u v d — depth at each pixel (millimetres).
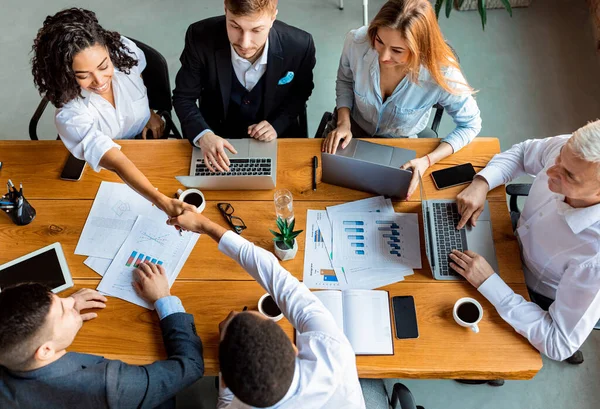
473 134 2014
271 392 1127
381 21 1710
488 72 3189
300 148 2025
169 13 3525
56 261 1792
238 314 1184
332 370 1234
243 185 1912
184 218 1659
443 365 1561
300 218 1861
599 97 3053
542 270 1761
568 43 3248
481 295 1683
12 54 3430
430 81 1962
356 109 2316
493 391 2314
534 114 3033
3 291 1396
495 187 1889
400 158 1972
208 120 2428
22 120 3170
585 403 2279
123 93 2057
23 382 1413
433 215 1816
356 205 1883
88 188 1952
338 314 1651
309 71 2217
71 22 1710
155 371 1489
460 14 3410
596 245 1539
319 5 3510
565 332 1532
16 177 1983
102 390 1424
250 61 2084
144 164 2000
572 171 1433
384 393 1811
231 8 1706
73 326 1484
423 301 1675
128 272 1762
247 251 1552
